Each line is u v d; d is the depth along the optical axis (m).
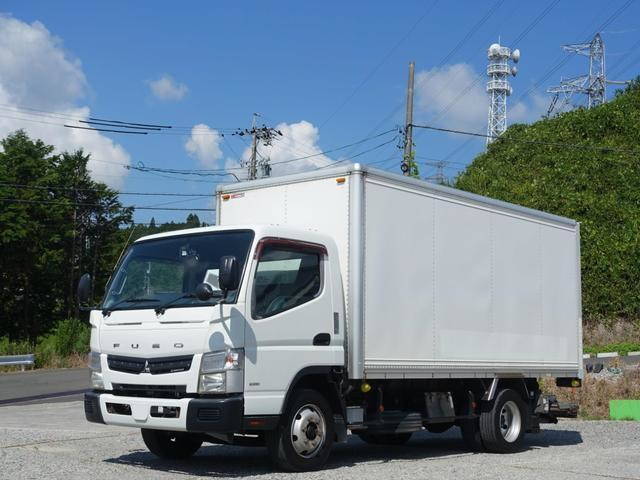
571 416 13.98
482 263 12.32
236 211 11.55
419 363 10.97
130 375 9.41
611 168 42.69
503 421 12.62
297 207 10.84
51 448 11.86
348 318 10.19
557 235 14.15
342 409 10.12
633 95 47.78
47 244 55.00
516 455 12.20
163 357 9.16
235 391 8.88
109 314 9.79
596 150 43.62
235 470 9.86
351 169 10.31
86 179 60.91
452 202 11.83
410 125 32.34
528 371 13.08
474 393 12.42
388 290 10.59
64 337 38.78
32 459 10.57
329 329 9.97
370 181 10.48
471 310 12.00
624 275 38.94
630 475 10.03
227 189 11.70
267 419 9.16
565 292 14.20
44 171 55.69
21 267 53.78
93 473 9.43
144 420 9.17
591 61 60.66
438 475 9.72
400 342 10.71
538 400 13.54
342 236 10.32
